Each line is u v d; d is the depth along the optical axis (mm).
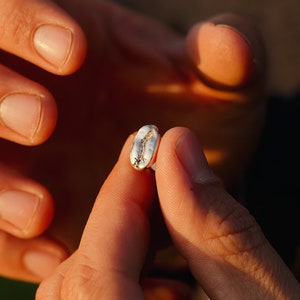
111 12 343
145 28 346
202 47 317
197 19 438
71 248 323
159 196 255
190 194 252
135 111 333
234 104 330
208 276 251
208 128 335
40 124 286
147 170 264
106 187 264
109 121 331
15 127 287
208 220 251
